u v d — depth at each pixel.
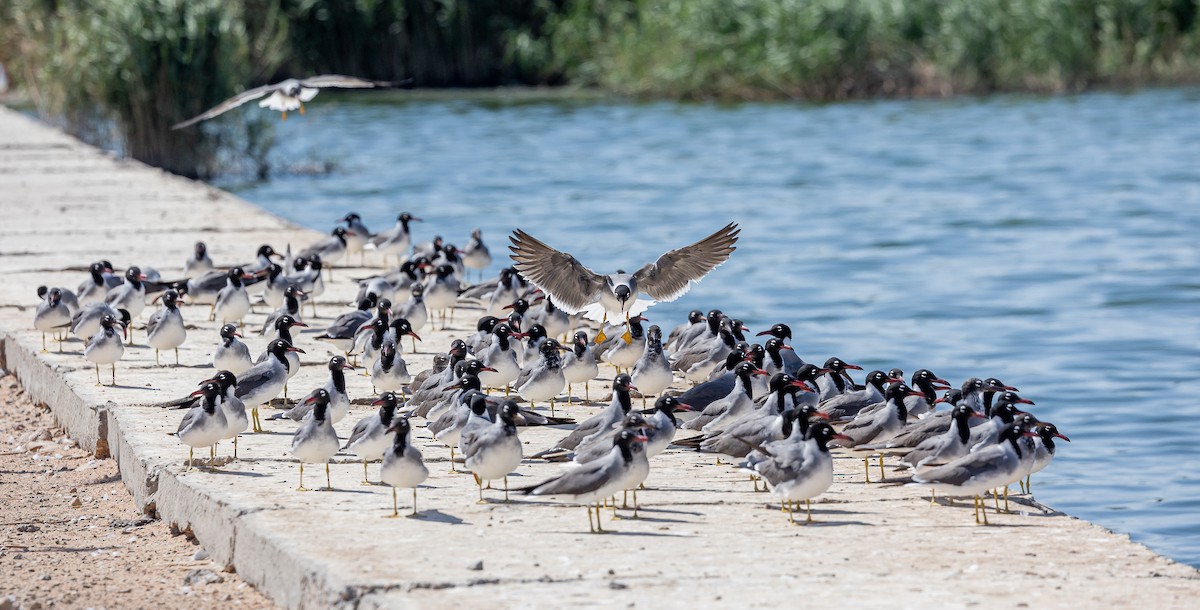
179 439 15.47
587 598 11.22
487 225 40.50
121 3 48.22
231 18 51.31
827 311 30.59
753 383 17.86
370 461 15.74
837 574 11.95
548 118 66.44
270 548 12.57
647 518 13.68
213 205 35.84
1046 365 25.77
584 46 73.94
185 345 21.77
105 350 18.78
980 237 38.97
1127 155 52.50
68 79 50.53
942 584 11.73
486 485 14.75
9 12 58.59
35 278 26.25
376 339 19.80
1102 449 20.52
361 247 30.33
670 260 16.02
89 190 38.19
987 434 14.66
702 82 69.94
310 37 73.19
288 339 18.80
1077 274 33.97
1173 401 23.11
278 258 28.58
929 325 29.12
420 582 11.50
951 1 68.94
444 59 77.38
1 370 22.53
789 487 13.38
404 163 53.78
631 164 52.81
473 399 14.97
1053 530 13.48
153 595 12.74
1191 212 41.62
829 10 67.75
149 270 25.56
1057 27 68.88
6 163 43.97
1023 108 65.50
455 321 24.55
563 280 15.74
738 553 12.52
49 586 12.97
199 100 49.09
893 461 16.19
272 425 17.44
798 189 47.16
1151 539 16.48
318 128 64.12
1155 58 71.94
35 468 17.33
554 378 17.52
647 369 17.95
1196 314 29.72
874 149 55.34
